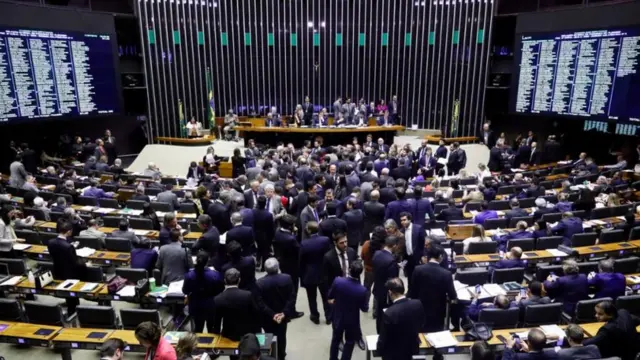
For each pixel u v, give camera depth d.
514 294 6.23
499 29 21.17
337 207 8.45
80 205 10.67
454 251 7.91
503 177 12.88
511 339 4.86
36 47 15.32
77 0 18.39
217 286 5.55
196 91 21.84
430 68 21.77
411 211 8.04
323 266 6.23
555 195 10.73
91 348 5.21
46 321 5.76
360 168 13.19
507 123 21.53
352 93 22.91
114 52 18.06
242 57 22.16
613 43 14.42
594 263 6.89
